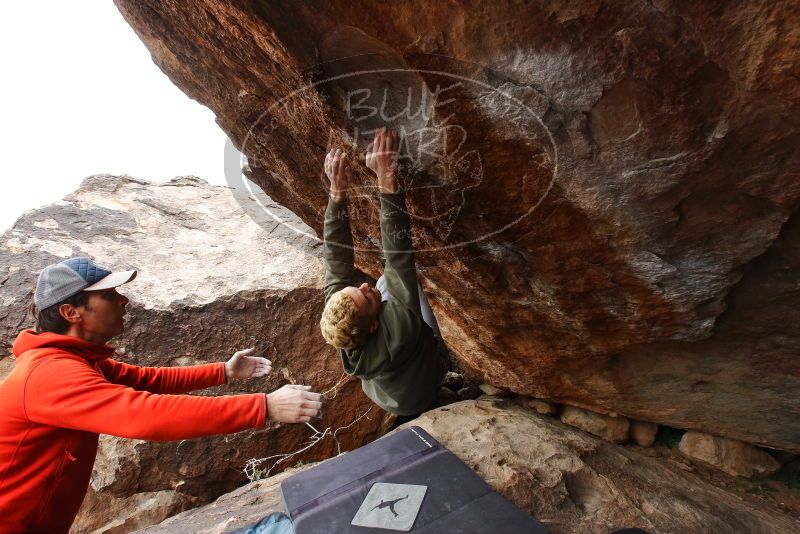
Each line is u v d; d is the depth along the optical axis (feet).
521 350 9.70
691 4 3.21
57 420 4.67
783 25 3.09
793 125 3.86
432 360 6.37
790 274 5.78
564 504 7.26
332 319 5.61
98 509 12.67
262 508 8.09
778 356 7.28
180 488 13.25
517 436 9.25
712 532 7.12
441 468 7.21
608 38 3.65
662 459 10.53
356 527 6.22
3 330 12.45
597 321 7.72
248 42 5.27
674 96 3.90
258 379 14.42
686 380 8.75
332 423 14.76
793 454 9.91
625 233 5.60
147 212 19.03
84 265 5.62
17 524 4.94
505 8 3.67
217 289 14.76
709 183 4.69
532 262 6.77
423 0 3.82
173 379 6.72
